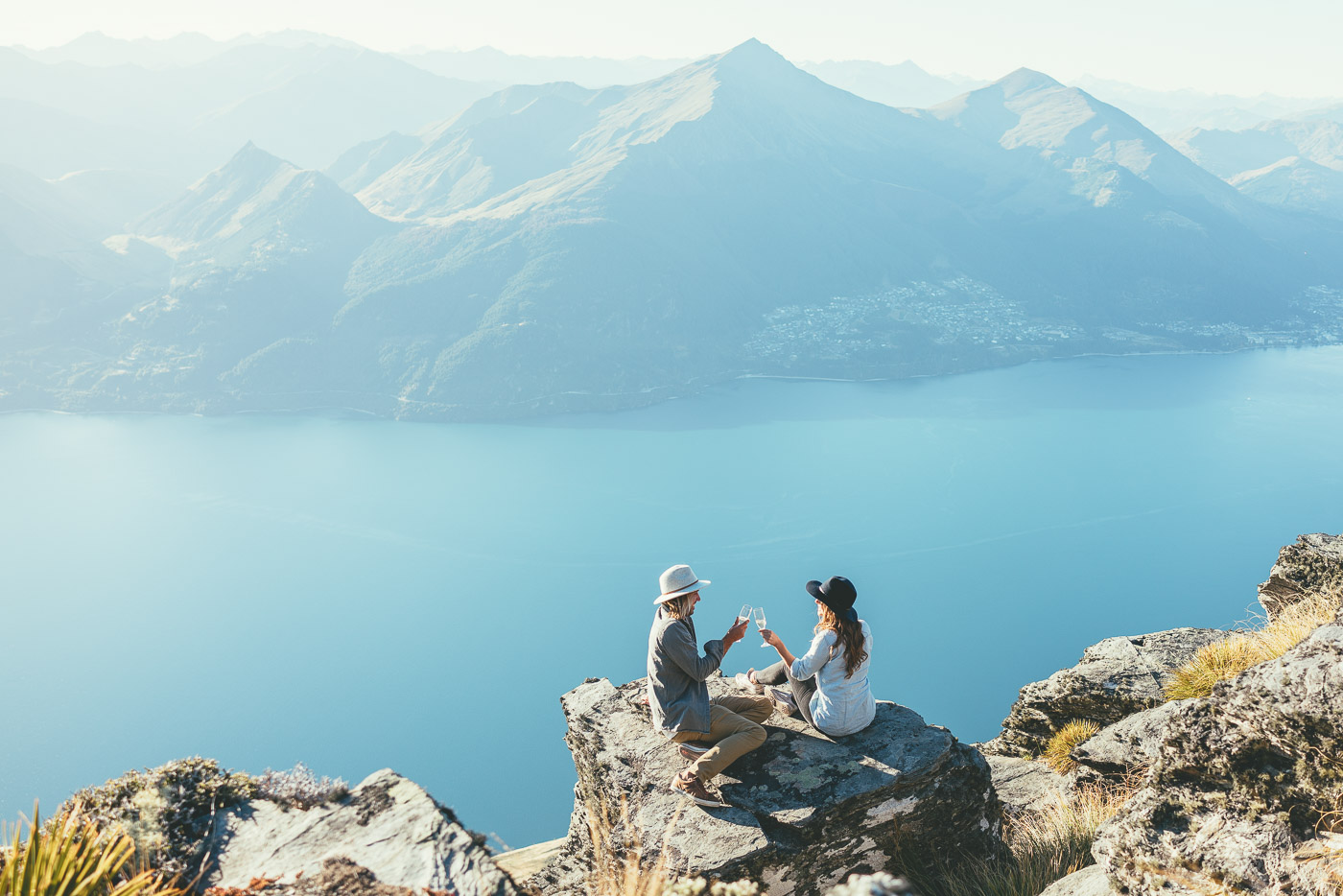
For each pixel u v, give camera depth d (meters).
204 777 4.14
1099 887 4.80
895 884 1.35
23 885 2.72
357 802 3.92
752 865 4.79
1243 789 4.25
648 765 5.75
